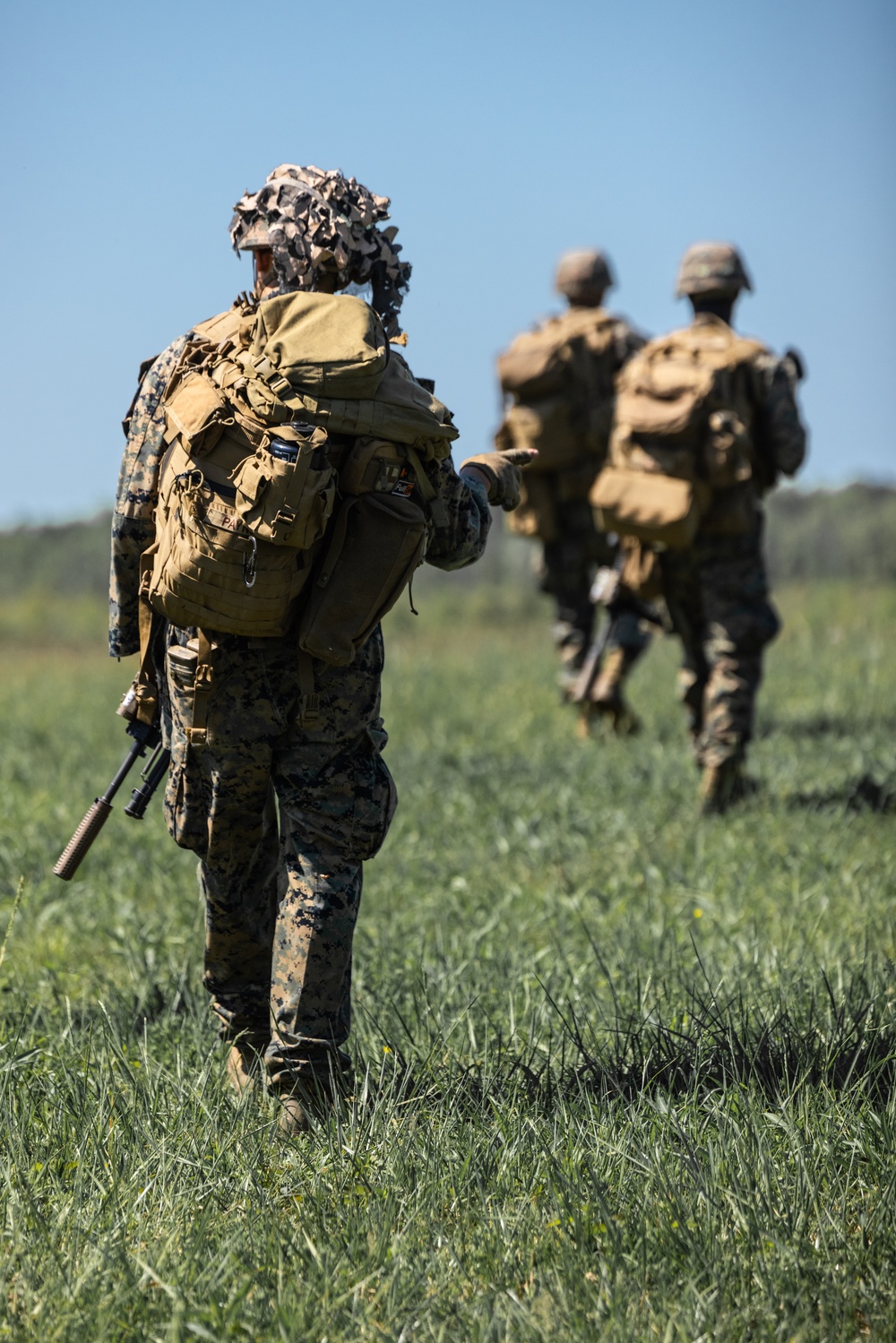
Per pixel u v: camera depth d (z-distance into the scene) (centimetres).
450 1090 1075
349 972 1059
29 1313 777
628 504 2181
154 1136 994
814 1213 890
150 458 1022
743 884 1789
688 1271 819
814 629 5066
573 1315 771
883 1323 773
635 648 2894
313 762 1016
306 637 971
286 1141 998
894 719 2908
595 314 3027
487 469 1123
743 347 2253
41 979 1502
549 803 2283
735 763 2192
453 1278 816
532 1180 934
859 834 2027
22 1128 1007
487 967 1445
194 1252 830
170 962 1498
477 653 5088
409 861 1958
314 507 933
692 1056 1116
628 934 1562
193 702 1007
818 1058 1109
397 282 1080
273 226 1027
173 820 1076
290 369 945
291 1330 753
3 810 2308
